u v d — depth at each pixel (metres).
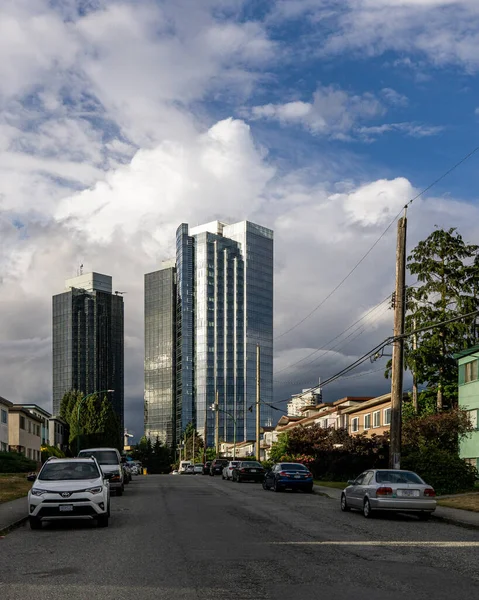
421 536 16.38
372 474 21.75
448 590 9.61
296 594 9.30
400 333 28.30
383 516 21.77
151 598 8.98
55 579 10.47
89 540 15.41
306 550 13.64
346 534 16.61
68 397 117.00
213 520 19.97
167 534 16.36
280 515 21.77
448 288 56.50
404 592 9.47
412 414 52.50
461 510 22.86
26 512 21.98
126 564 11.82
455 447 42.31
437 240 56.94
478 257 57.06
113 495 32.41
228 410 177.50
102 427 101.94
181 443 172.88
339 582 10.20
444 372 55.47
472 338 55.44
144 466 154.62
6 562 12.30
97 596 9.12
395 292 28.70
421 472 32.19
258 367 66.25
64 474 19.08
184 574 10.80
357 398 71.31
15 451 67.56
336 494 33.38
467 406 41.81
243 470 50.09
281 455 58.31
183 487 41.88
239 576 10.64
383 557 12.76
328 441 50.59
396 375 28.12
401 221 28.80
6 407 68.88
